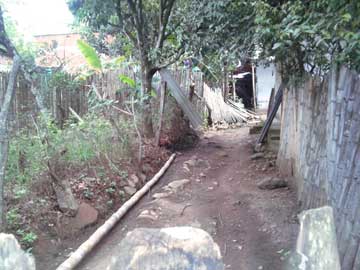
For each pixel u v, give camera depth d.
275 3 4.09
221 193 5.09
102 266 3.10
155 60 7.27
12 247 1.23
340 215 2.62
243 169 6.37
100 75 7.59
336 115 2.90
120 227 4.01
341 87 2.83
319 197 3.50
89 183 4.71
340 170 2.73
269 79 15.83
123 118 7.14
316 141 3.74
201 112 10.80
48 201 4.10
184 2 6.78
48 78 6.64
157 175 5.84
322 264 1.43
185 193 5.08
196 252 1.14
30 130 5.34
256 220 4.02
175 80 8.84
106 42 10.48
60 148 4.90
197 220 4.08
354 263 2.37
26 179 4.20
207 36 5.48
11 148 4.38
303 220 1.49
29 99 5.88
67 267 2.99
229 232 3.77
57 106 6.69
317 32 2.91
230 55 4.94
